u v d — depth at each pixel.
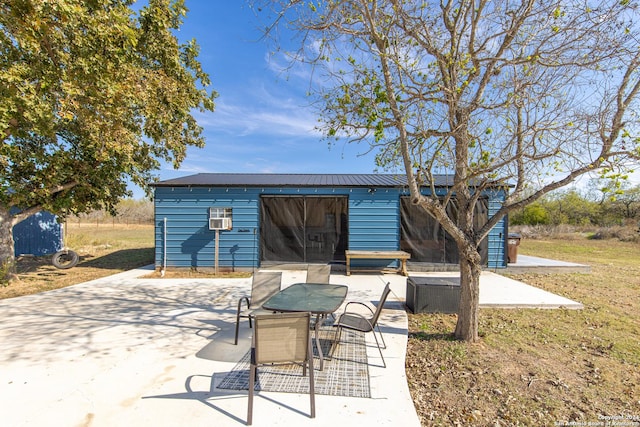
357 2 3.72
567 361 3.45
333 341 3.97
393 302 5.87
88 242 14.37
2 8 4.50
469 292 3.94
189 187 8.79
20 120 6.10
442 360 3.48
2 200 7.28
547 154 3.28
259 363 2.46
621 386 2.97
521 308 5.42
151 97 7.49
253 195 8.86
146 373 3.16
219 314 5.15
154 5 7.52
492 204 8.52
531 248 14.74
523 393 2.85
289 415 2.49
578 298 6.04
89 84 5.79
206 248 8.84
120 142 7.34
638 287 6.93
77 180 8.09
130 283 7.44
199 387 2.90
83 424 2.37
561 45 3.38
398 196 8.88
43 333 4.25
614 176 2.97
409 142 4.10
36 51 5.05
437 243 8.86
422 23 3.67
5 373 3.14
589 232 20.44
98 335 4.18
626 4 3.06
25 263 10.43
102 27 5.62
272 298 3.78
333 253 9.03
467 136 3.65
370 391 2.84
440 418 2.51
